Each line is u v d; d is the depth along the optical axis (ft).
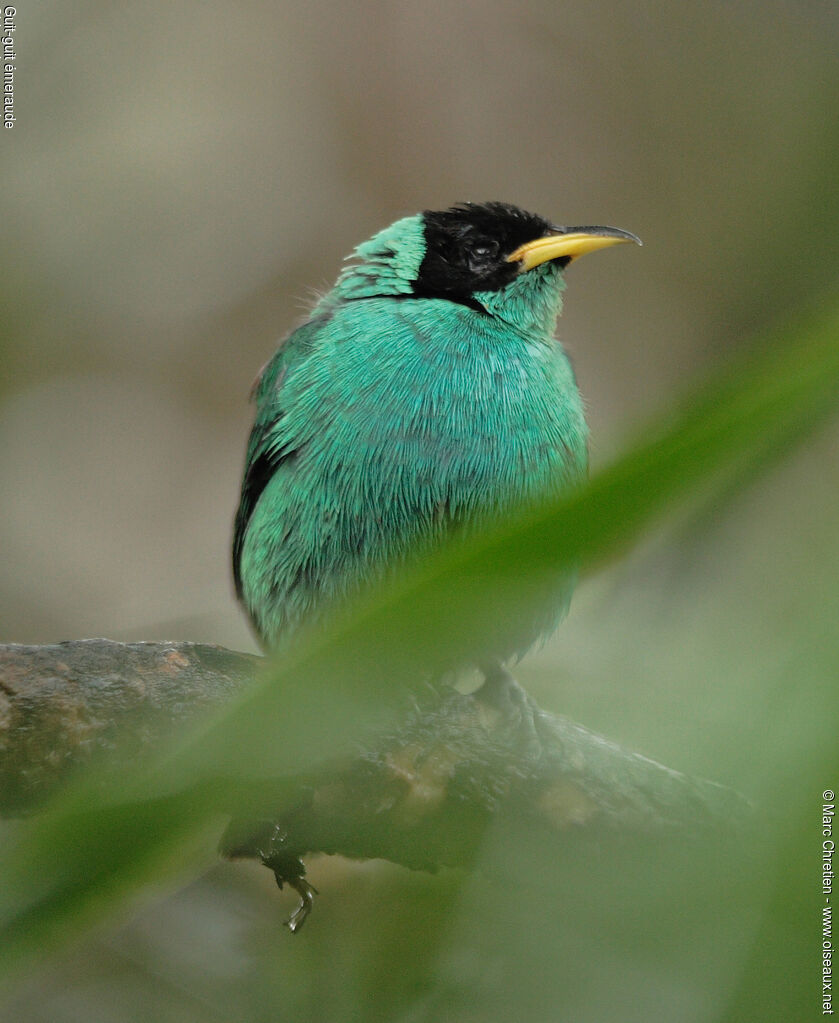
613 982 12.71
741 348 7.13
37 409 65.41
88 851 6.87
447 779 22.39
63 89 64.80
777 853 7.54
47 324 65.41
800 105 64.23
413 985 23.08
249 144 67.31
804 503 9.93
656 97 68.08
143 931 29.58
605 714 9.43
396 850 22.91
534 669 9.92
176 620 23.68
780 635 8.10
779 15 67.92
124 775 7.38
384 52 68.33
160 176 66.08
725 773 8.10
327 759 7.27
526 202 67.67
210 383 67.72
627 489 6.67
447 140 68.28
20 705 21.86
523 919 17.53
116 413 66.18
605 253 67.56
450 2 68.69
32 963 6.97
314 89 68.18
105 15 65.41
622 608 9.91
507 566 6.75
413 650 6.84
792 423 6.65
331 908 27.09
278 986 26.23
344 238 68.13
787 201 50.88
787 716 7.43
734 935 7.86
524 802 22.20
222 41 66.85
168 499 65.82
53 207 64.69
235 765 6.95
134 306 66.80
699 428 6.63
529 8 68.80
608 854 14.23
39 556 63.00
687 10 68.49
